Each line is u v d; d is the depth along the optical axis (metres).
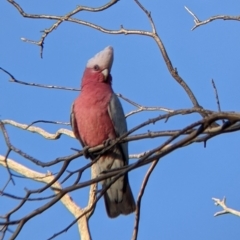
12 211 6.98
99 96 11.30
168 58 8.55
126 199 10.93
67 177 7.26
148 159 6.72
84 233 10.74
